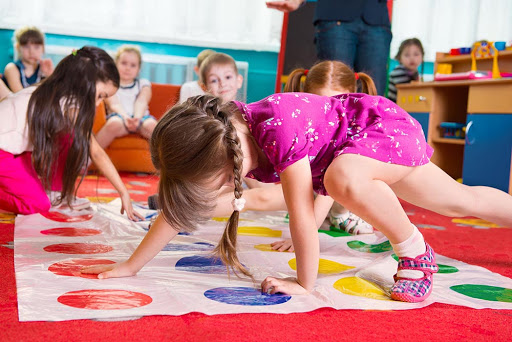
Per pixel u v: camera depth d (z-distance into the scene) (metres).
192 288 1.10
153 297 1.02
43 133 1.98
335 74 1.71
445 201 1.29
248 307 1.00
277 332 0.88
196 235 1.68
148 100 3.99
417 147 1.17
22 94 2.04
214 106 1.04
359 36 2.83
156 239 1.15
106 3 4.55
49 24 4.41
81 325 0.87
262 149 1.08
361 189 1.06
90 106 1.98
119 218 1.91
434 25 5.10
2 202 1.96
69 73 1.98
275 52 4.98
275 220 2.03
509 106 2.97
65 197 2.11
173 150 0.98
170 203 1.01
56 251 1.39
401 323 0.96
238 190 1.00
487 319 1.01
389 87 4.43
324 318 0.96
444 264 1.46
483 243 1.83
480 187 1.37
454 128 3.52
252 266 1.31
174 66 4.70
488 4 5.07
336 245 1.65
